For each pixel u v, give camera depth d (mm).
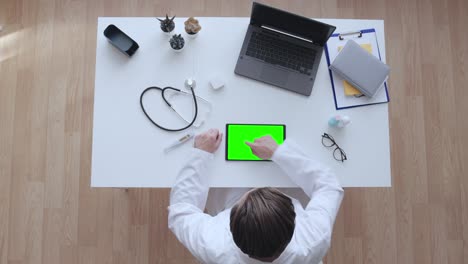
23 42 2096
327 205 1189
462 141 2129
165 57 1435
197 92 1419
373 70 1393
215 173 1357
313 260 1075
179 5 2121
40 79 2078
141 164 1360
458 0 2205
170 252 1973
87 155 2039
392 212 2057
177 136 1382
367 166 1391
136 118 1387
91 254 1963
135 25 1449
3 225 1969
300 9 2145
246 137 1385
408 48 2180
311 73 1433
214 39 1457
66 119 2059
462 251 2043
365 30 1482
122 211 1997
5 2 2123
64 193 2004
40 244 1962
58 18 2115
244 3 2135
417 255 2029
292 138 1401
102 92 1395
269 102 1421
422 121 2139
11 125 2047
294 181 1338
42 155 2027
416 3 2195
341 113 1420
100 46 1423
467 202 2084
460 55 2182
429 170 2104
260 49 1444
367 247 2021
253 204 958
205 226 1150
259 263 1044
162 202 2010
